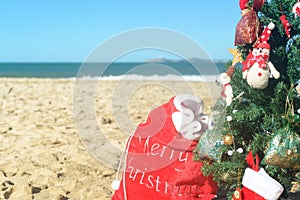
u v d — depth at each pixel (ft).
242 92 5.38
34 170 7.84
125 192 5.80
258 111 5.32
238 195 5.33
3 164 8.12
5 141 10.36
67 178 7.51
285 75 5.40
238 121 5.35
